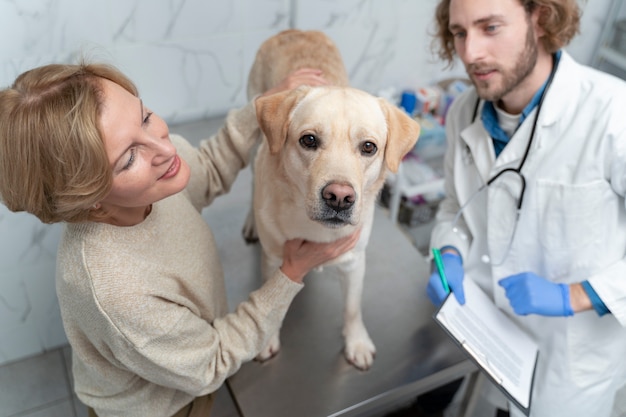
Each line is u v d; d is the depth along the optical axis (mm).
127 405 1054
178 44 1739
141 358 906
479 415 1971
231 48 1834
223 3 1717
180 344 924
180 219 1020
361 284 1287
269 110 1048
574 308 1188
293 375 1272
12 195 778
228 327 1045
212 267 1079
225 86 1924
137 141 792
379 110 1065
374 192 1133
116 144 759
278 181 1101
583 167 1154
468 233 1480
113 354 944
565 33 1173
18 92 750
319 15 1917
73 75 767
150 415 1069
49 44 1552
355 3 1957
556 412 1417
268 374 1271
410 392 1300
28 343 2143
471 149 1337
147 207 951
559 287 1207
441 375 1306
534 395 1442
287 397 1223
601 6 2393
